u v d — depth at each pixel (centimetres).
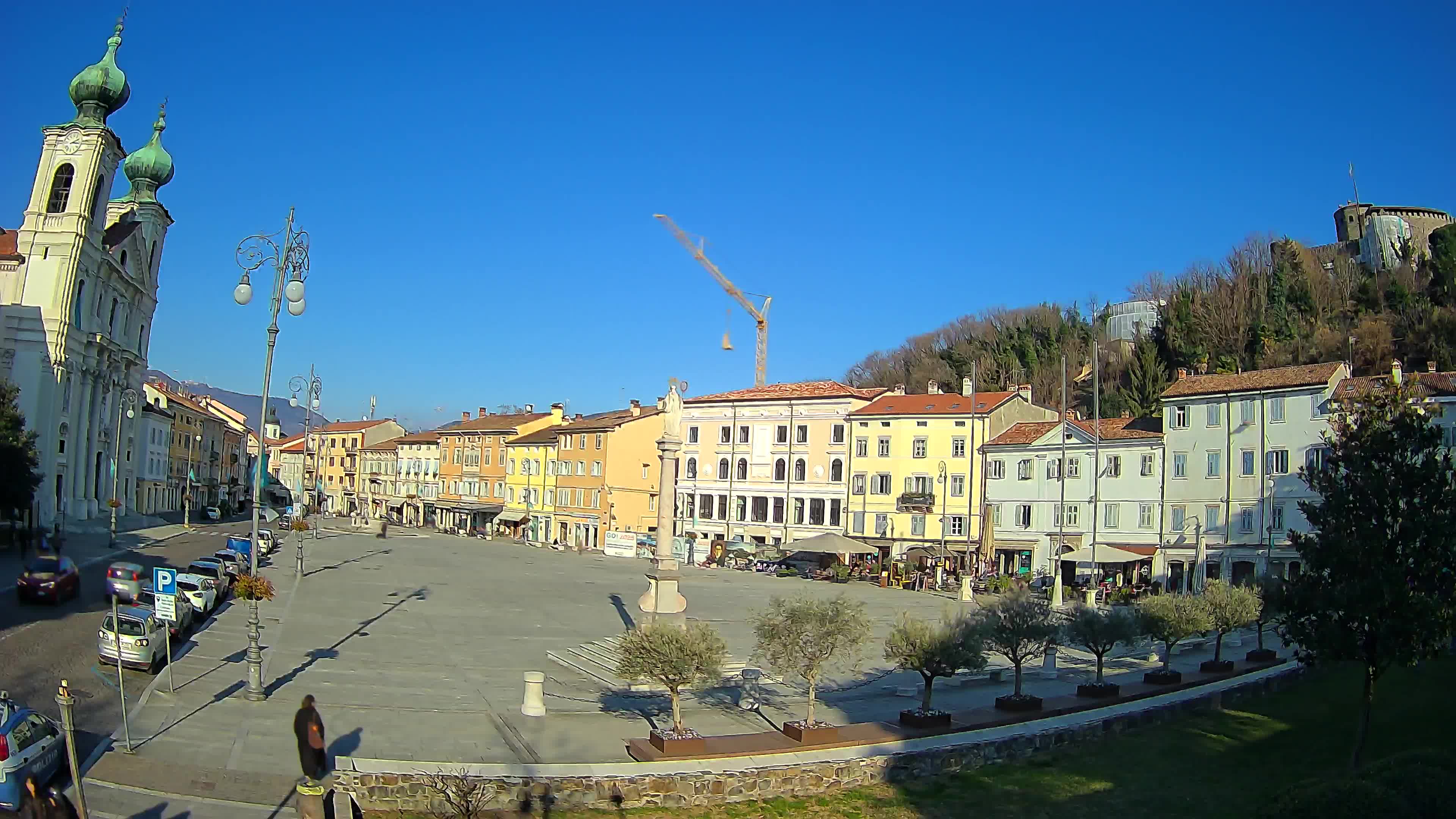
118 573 3828
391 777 1711
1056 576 6569
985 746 2172
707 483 9481
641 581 6469
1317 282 9738
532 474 11825
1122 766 2186
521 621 4084
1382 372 7669
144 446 10206
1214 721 2631
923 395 8806
